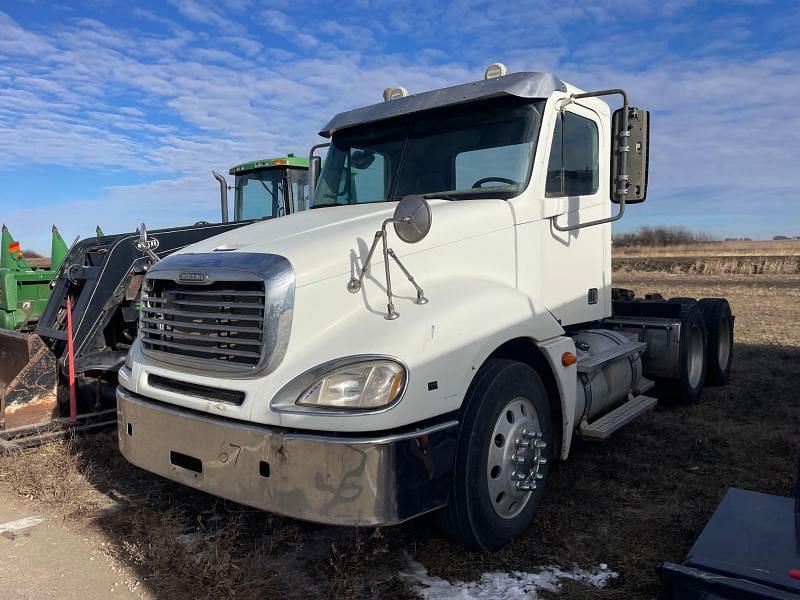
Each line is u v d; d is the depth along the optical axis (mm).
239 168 8719
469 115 4656
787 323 13359
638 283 26844
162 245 6156
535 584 3223
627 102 4254
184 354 3531
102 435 5480
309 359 3121
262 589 3186
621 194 4262
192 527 3906
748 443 5484
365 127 5160
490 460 3475
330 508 2896
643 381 6078
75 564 3508
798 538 2988
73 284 5996
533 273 4441
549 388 4156
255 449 3066
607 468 4914
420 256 3684
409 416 2969
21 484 4609
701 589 2648
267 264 3244
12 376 5863
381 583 3254
